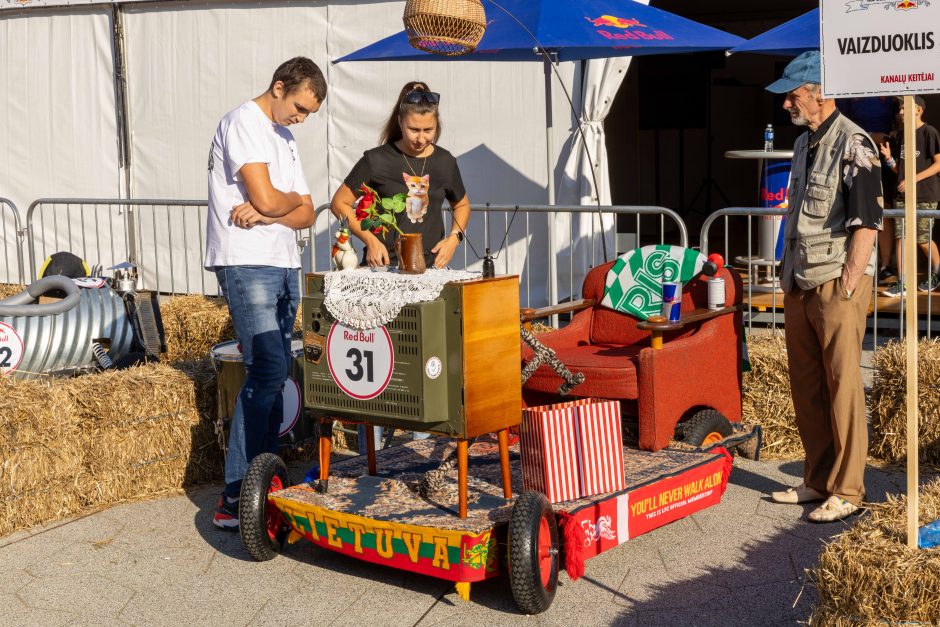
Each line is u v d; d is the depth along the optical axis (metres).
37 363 5.43
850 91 3.15
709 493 4.39
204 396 5.18
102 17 10.16
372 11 9.02
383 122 9.08
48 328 5.48
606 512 3.86
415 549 3.67
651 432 4.55
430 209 4.78
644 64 13.10
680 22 6.58
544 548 3.63
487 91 8.69
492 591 3.86
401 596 3.83
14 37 10.59
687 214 14.73
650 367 4.54
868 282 4.35
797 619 3.56
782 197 8.59
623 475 3.97
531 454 3.86
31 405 4.55
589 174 8.30
